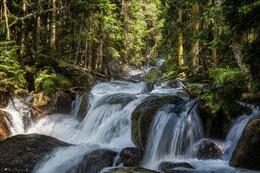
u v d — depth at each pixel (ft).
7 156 19.66
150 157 19.51
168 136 19.54
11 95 33.35
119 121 25.17
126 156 17.49
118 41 56.24
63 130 29.32
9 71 31.19
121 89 42.52
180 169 14.19
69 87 39.14
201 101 19.75
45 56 43.50
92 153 18.29
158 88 40.78
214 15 18.85
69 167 17.63
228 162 15.94
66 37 43.45
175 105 22.47
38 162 18.71
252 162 13.91
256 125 14.64
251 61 11.96
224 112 18.39
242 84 15.28
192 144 18.67
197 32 37.65
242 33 13.61
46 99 33.53
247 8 11.14
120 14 61.41
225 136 18.38
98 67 57.82
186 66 41.52
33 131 29.37
